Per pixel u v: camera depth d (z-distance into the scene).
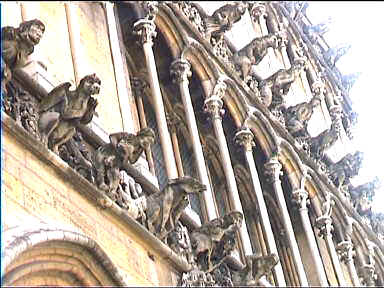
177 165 31.34
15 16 24.47
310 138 39.84
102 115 26.05
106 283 21.73
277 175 34.78
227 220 25.75
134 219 23.44
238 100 34.50
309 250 34.06
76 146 23.17
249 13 44.28
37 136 21.70
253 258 26.58
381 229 41.59
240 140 34.03
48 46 25.41
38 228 19.95
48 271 20.59
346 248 37.25
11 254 18.64
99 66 27.52
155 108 29.36
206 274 25.08
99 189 22.77
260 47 37.00
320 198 37.03
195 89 33.47
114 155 23.33
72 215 21.61
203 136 33.59
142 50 31.70
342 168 40.38
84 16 28.19
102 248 21.61
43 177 21.33
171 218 24.69
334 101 48.44
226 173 31.20
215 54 34.25
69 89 23.55
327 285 33.16
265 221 31.67
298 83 46.06
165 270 23.97
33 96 22.66
